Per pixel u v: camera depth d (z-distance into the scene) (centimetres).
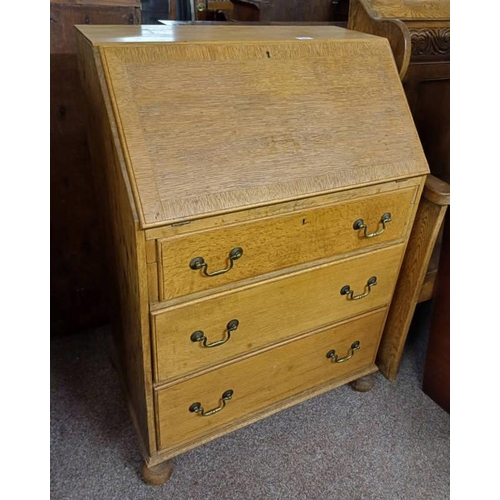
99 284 168
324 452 136
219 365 115
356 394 155
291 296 116
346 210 111
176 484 125
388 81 117
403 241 130
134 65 90
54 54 129
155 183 87
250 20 218
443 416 149
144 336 100
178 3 260
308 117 104
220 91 96
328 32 125
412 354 173
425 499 125
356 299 131
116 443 135
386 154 113
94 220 156
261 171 97
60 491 121
